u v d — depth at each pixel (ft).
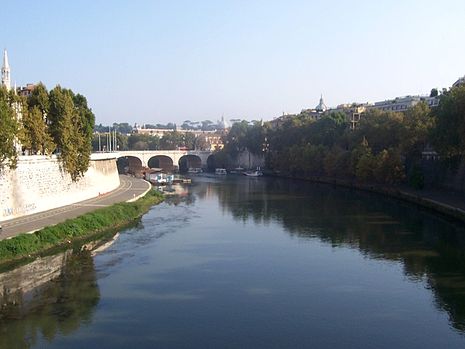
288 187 465.88
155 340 112.57
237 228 241.55
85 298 138.92
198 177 627.87
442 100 308.40
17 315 126.31
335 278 157.58
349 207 309.22
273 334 115.85
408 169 385.09
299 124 648.38
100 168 372.58
